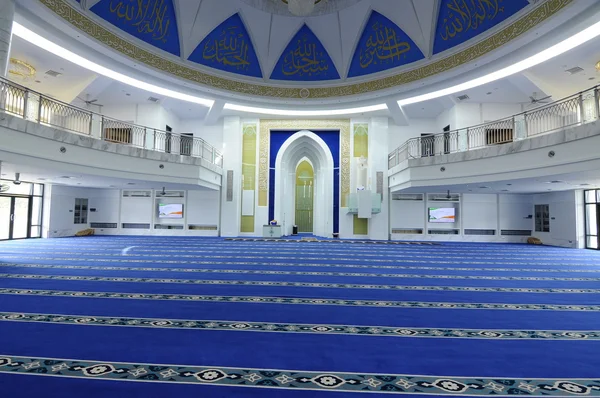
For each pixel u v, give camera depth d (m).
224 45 13.55
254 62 14.35
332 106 14.97
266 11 13.10
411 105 14.39
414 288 5.24
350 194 15.35
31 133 7.58
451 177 10.86
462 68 11.27
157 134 14.40
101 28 10.23
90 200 16.03
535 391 2.16
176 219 15.92
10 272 6.00
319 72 14.59
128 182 11.87
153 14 11.41
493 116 13.65
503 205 15.38
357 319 3.63
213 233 15.72
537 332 3.29
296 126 16.27
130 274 5.97
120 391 2.07
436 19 11.62
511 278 6.23
